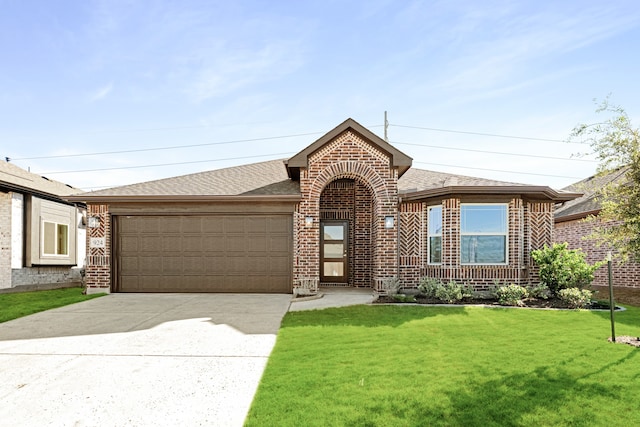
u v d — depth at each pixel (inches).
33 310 399.9
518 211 477.4
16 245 602.5
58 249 703.7
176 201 514.3
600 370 213.3
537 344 265.3
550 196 490.3
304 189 499.5
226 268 518.3
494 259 482.0
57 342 281.3
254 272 517.0
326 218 579.2
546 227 498.3
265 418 162.1
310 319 348.5
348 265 578.6
